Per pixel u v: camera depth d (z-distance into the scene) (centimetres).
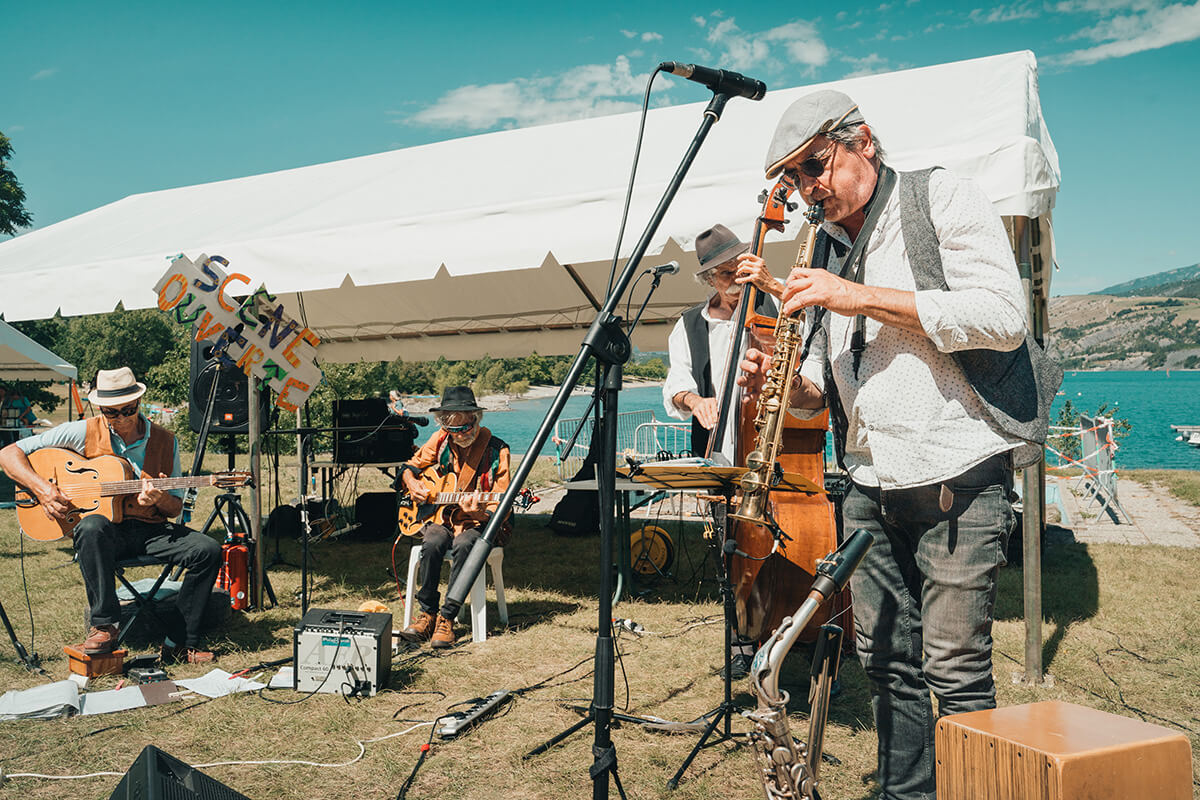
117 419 443
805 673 399
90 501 429
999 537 200
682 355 427
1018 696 376
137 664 421
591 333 221
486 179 561
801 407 254
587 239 451
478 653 452
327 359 1129
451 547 489
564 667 427
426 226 493
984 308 186
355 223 514
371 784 298
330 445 886
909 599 226
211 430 632
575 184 487
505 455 505
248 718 356
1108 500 937
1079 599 548
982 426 198
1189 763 149
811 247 227
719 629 491
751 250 281
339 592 594
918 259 200
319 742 334
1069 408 1515
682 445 1057
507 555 730
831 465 843
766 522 239
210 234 584
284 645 466
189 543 438
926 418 202
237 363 500
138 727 346
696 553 732
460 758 319
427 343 1091
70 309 577
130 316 5362
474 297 945
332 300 954
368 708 370
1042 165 361
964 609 202
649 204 438
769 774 162
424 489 501
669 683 398
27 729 342
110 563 418
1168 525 877
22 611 537
